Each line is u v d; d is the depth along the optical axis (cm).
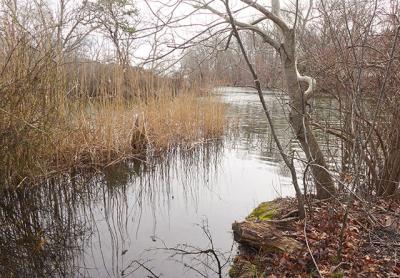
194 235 493
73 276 399
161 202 626
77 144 738
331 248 377
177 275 396
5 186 594
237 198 637
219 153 974
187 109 1003
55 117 637
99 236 500
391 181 482
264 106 388
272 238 408
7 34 537
